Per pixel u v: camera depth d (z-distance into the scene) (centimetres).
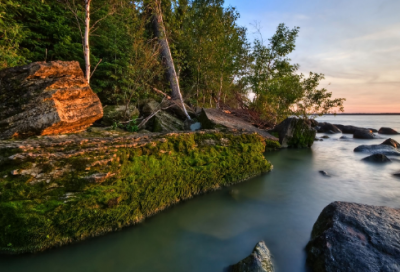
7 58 648
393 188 703
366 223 359
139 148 497
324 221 396
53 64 568
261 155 831
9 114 499
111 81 1016
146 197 460
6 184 339
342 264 295
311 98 1477
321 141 1864
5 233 327
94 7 1083
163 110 1185
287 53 1418
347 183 749
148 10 1216
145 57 991
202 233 436
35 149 380
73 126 594
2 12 689
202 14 1491
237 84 1777
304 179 786
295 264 347
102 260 356
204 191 610
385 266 282
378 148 1242
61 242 360
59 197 365
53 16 926
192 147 628
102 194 396
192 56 1459
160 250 383
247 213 521
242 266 312
